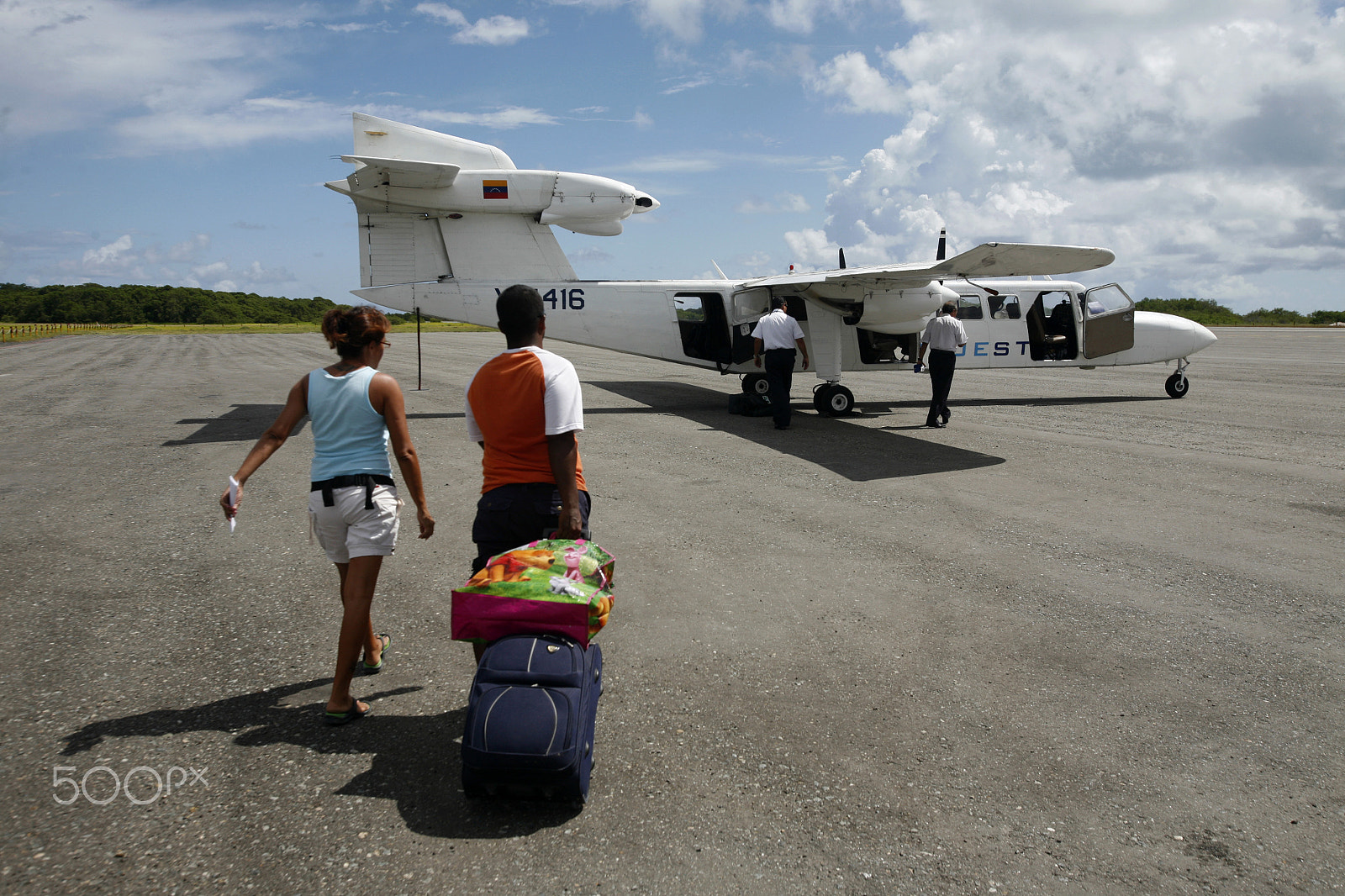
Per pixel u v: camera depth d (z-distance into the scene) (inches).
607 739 112.3
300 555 195.0
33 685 126.2
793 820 94.0
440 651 141.0
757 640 146.4
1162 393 549.3
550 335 462.9
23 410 470.9
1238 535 209.5
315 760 106.0
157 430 394.6
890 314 443.5
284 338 1823.3
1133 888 82.7
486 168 444.5
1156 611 159.2
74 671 131.6
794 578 179.5
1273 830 92.4
